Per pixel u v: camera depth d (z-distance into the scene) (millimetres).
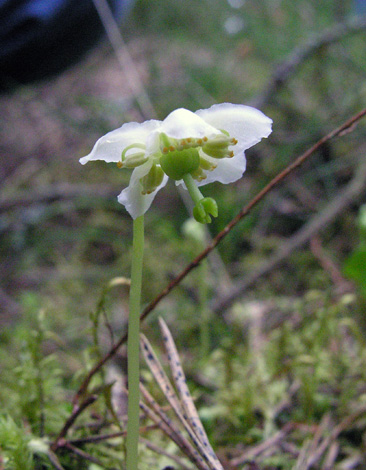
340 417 129
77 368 155
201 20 422
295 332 158
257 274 182
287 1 361
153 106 285
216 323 172
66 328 178
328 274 188
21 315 187
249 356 142
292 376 141
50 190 255
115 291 205
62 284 207
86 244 234
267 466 119
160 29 433
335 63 290
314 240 197
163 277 205
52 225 244
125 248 224
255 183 241
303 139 240
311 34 335
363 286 142
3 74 220
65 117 263
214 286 197
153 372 113
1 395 129
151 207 248
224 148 89
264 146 258
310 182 233
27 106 322
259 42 355
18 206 247
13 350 159
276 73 256
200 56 385
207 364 150
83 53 235
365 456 122
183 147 88
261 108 254
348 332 158
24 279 212
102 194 252
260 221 228
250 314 167
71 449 109
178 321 178
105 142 89
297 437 125
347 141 243
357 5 340
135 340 93
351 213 218
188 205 221
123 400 136
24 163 287
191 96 296
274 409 131
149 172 91
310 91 294
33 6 203
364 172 207
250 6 375
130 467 94
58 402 127
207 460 105
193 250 189
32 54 215
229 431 129
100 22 229
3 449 109
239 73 344
